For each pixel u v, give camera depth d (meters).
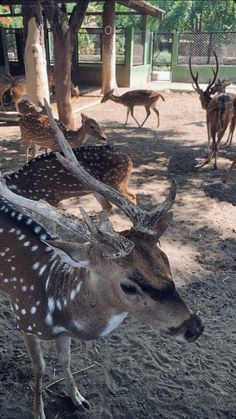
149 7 16.16
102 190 2.23
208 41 18.77
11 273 2.67
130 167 4.78
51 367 3.12
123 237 1.96
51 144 6.61
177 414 2.76
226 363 3.16
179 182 6.62
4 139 9.01
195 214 5.48
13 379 2.99
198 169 7.24
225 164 7.53
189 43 18.98
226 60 18.89
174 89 16.89
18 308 2.60
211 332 3.47
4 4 13.76
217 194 6.14
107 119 11.45
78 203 5.81
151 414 2.76
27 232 2.77
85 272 2.22
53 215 2.16
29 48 9.44
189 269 4.28
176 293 2.01
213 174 6.99
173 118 11.73
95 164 4.54
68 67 9.38
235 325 3.55
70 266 2.39
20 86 11.77
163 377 3.03
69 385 2.78
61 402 2.84
